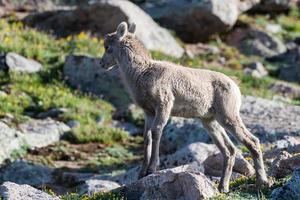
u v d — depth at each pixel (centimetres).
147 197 2323
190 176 2219
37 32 5553
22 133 3944
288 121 3897
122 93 4641
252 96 4612
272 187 2316
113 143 4109
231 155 2464
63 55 5109
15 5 6306
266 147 3431
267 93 5081
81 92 4694
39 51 5081
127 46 2589
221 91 2445
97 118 4384
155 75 2495
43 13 5972
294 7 7362
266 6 7062
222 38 6462
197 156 3170
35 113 4366
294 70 5775
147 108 2534
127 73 2566
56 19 5869
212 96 2450
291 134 3584
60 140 4066
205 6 6178
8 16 6094
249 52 6272
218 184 2484
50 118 4284
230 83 2461
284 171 2495
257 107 4203
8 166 3600
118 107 4588
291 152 2855
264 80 5391
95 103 4575
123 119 4466
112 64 2647
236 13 6341
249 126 3766
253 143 2398
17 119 4159
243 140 2402
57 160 3800
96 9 5716
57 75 4847
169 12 6300
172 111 2498
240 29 6588
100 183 3061
